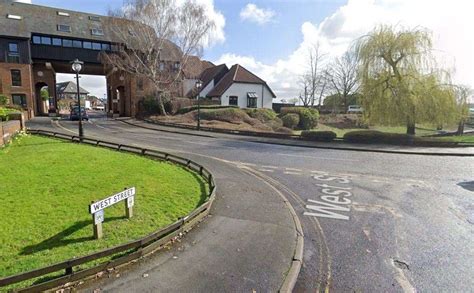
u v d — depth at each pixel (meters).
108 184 7.34
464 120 22.72
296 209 6.53
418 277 3.92
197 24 30.45
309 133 19.28
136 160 10.63
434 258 4.43
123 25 28.95
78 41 34.81
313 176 9.66
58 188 6.84
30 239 4.38
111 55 32.22
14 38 30.91
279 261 4.22
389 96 18.94
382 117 19.36
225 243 4.72
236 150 14.72
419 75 18.67
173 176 8.55
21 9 33.44
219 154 13.44
